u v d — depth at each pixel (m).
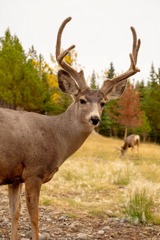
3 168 6.21
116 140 46.59
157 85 59.38
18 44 37.03
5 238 6.93
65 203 9.77
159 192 11.34
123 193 11.36
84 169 15.35
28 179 6.32
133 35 7.63
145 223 8.34
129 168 15.79
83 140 7.00
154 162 22.66
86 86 7.05
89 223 8.16
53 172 6.63
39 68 43.12
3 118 6.29
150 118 59.12
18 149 6.22
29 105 34.91
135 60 7.58
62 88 7.12
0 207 9.00
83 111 6.84
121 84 7.43
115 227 7.96
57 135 6.68
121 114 47.72
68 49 7.01
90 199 10.66
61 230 7.52
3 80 33.81
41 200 9.64
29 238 7.00
